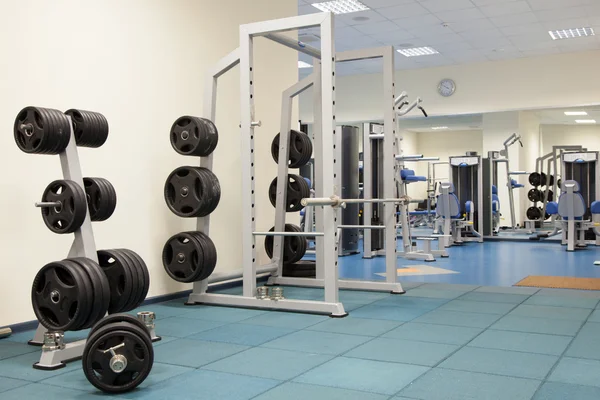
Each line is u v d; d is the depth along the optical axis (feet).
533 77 42.88
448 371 9.43
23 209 12.85
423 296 16.58
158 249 16.29
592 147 56.34
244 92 15.23
